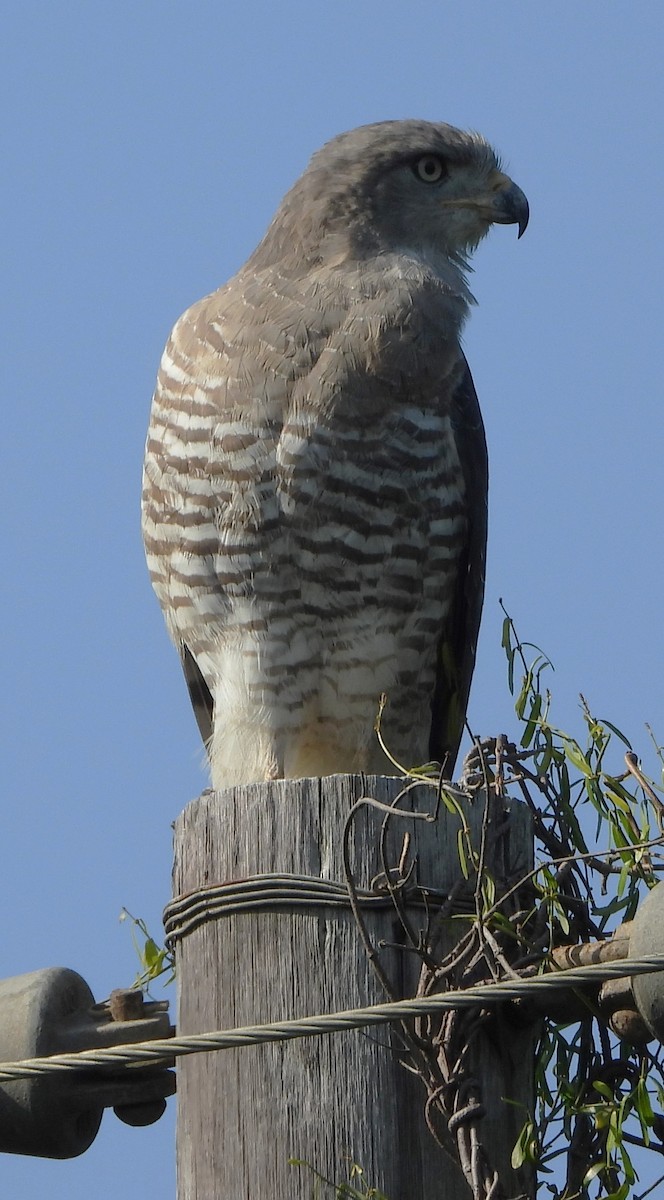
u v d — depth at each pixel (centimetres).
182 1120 876
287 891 866
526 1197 838
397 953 853
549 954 851
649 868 891
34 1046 908
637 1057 888
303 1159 837
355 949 854
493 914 848
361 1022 769
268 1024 789
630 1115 876
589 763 929
